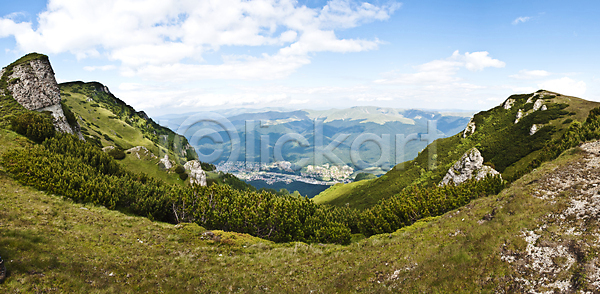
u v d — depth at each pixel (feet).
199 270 70.28
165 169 257.55
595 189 60.03
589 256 42.37
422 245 71.87
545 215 57.16
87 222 87.40
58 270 48.06
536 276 43.16
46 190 112.47
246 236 114.73
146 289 52.39
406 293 49.88
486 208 79.41
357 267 69.87
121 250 72.13
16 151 135.74
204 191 150.51
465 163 236.43
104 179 137.39
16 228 63.41
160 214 135.54
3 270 40.83
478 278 46.70
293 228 132.26
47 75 236.02
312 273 72.64
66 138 185.26
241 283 64.18
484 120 416.46
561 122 273.54
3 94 210.59
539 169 98.43
